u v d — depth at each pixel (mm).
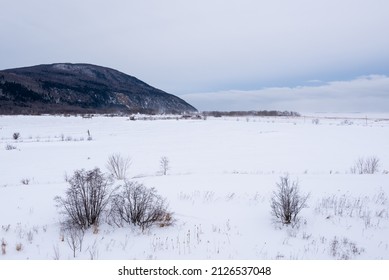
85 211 7805
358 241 7000
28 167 24828
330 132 54156
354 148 34406
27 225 7938
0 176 21469
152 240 6984
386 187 11570
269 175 14461
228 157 29062
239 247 6656
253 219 8320
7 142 42812
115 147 37500
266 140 43469
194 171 21859
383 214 8656
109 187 11102
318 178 13398
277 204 8523
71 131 63844
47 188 12039
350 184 12086
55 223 8062
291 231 7469
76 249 6531
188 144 40344
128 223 7926
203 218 8391
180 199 10086
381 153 30688
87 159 28422
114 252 6406
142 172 21203
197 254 6328
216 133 55438
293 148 34969
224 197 10359
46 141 44281
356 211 8852
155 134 55969
